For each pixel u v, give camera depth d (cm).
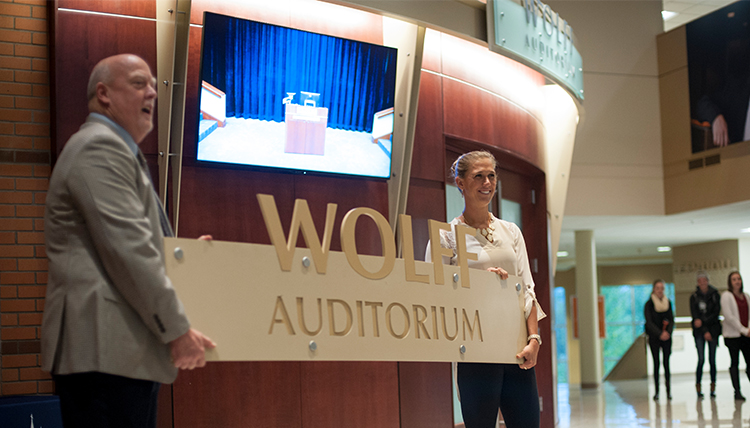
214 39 370
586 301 1223
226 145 381
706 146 1031
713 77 1024
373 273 196
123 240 147
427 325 208
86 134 156
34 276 369
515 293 246
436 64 492
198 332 157
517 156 564
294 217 182
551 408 608
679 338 1409
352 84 420
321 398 420
